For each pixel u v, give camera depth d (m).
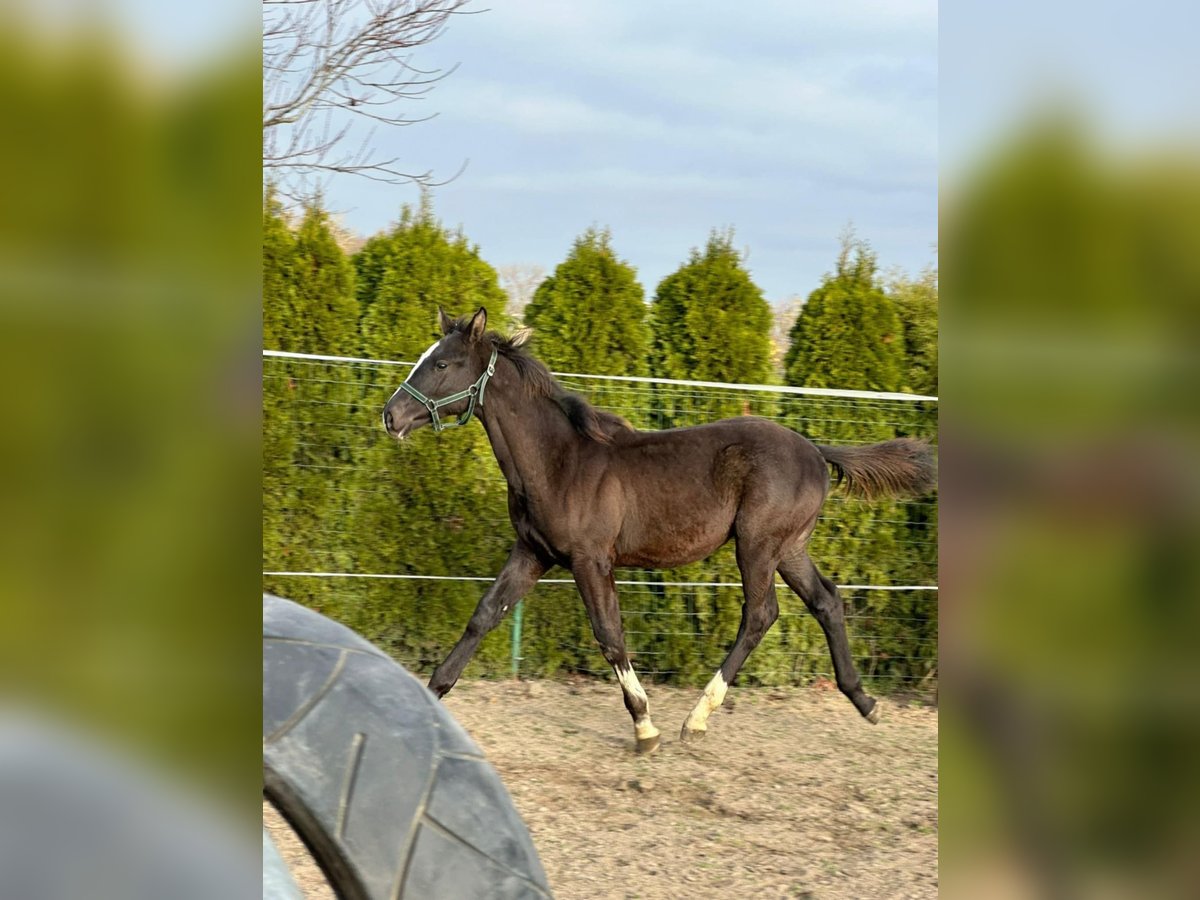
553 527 5.36
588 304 7.07
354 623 6.69
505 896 1.26
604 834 4.27
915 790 5.01
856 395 7.00
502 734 5.68
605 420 5.52
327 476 6.65
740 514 5.51
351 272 6.82
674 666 7.01
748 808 4.68
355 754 1.27
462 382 5.25
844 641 5.93
